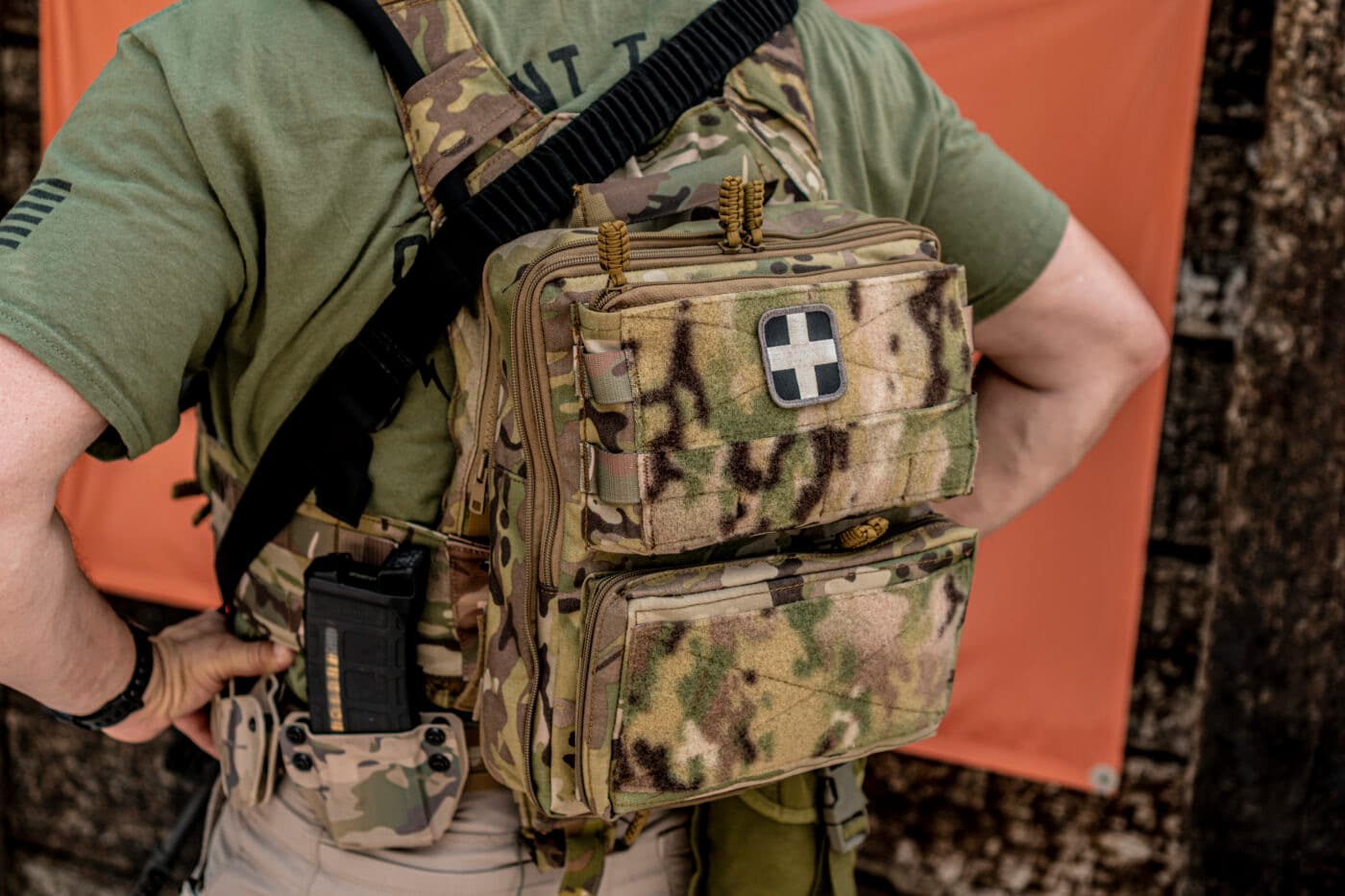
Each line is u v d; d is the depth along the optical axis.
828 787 0.74
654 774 0.55
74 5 1.23
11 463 0.50
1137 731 1.21
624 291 0.51
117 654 0.65
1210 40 1.03
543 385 0.52
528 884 0.68
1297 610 1.12
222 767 0.71
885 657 0.61
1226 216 1.06
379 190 0.57
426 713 0.65
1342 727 1.13
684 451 0.52
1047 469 0.84
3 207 1.38
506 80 0.59
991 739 1.22
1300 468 1.08
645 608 0.52
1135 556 1.12
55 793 1.60
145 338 0.52
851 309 0.56
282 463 0.62
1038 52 1.03
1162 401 1.09
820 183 0.65
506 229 0.57
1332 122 1.00
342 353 0.59
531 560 0.55
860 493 0.58
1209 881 1.22
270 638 0.69
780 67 0.64
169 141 0.54
